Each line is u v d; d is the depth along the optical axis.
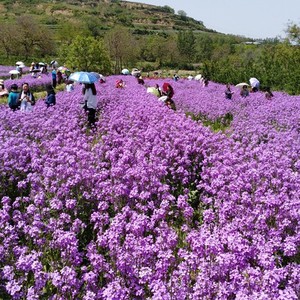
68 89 28.48
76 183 8.58
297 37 61.41
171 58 110.81
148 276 5.70
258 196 8.46
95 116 17.66
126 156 10.17
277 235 7.08
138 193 8.84
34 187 8.70
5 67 66.00
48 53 98.25
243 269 5.91
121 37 87.62
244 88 27.33
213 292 5.38
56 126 13.50
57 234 6.68
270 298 4.98
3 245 6.54
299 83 36.31
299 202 7.80
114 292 5.17
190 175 10.53
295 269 5.87
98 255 6.10
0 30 89.00
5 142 11.15
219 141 12.94
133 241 6.43
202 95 26.44
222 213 7.73
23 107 17.02
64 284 5.67
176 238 6.70
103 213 7.73
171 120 15.22
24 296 5.65
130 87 32.50
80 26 121.31
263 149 12.64
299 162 10.66
